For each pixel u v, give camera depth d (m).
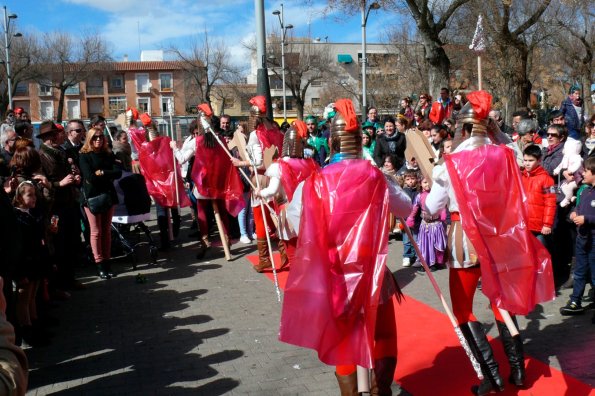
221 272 8.06
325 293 3.23
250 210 10.23
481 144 4.03
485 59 24.73
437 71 17.47
